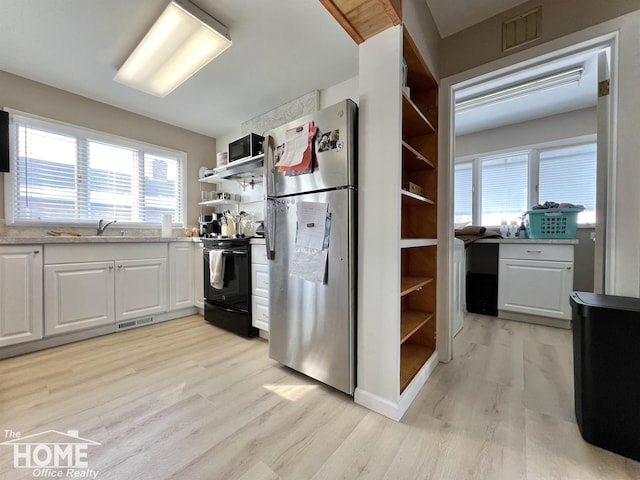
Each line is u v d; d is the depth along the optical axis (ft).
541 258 8.70
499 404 4.66
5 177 7.55
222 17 5.73
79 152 8.90
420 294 6.63
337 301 4.88
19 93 7.70
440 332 6.31
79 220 8.90
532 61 5.25
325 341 5.07
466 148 11.92
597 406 3.66
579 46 4.77
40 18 5.67
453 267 6.45
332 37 6.34
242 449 3.66
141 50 6.45
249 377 5.60
